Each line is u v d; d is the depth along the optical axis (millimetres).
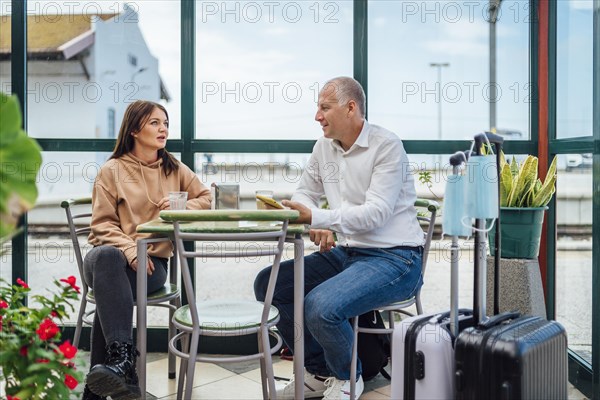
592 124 2459
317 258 2512
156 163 2609
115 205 2506
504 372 1556
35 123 3062
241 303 2295
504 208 2648
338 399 2215
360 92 2396
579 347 2645
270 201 2188
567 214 2779
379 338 2527
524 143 3010
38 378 1445
